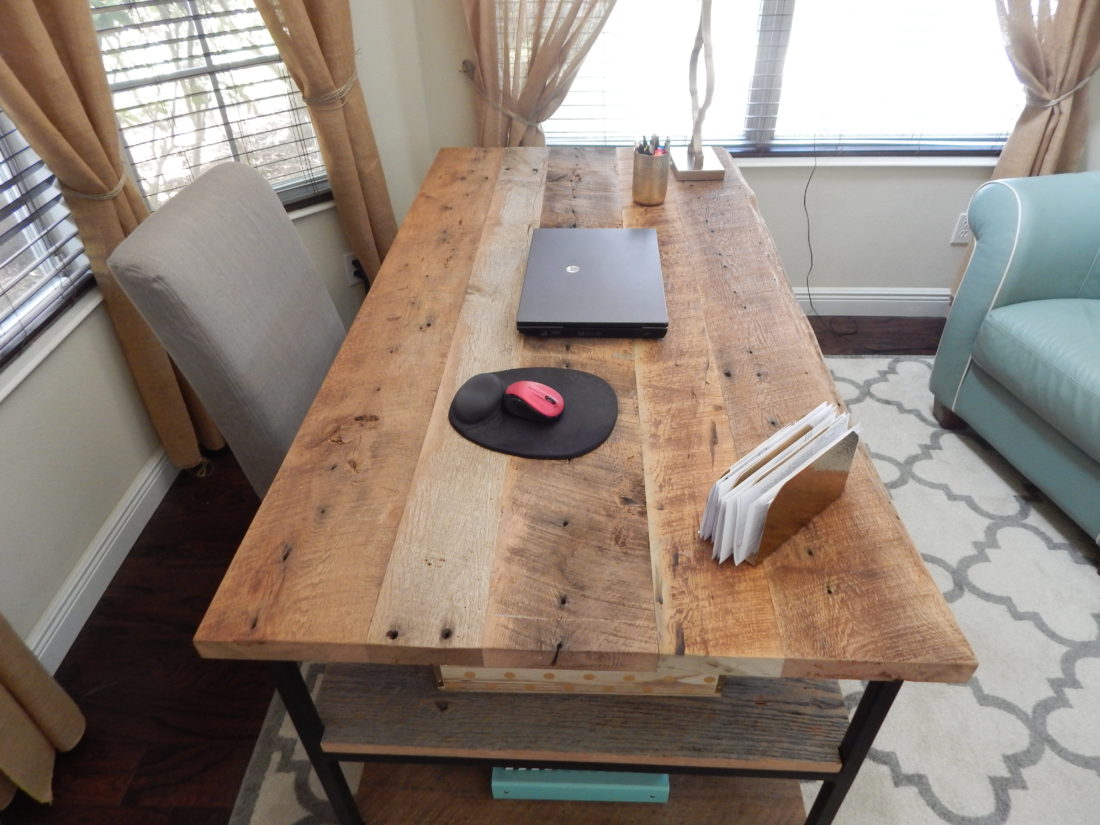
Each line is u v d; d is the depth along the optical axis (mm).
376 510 912
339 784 1127
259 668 1560
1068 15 1958
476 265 1423
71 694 1515
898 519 887
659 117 2396
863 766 1356
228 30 1953
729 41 2242
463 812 1274
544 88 2162
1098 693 1464
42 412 1557
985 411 1919
